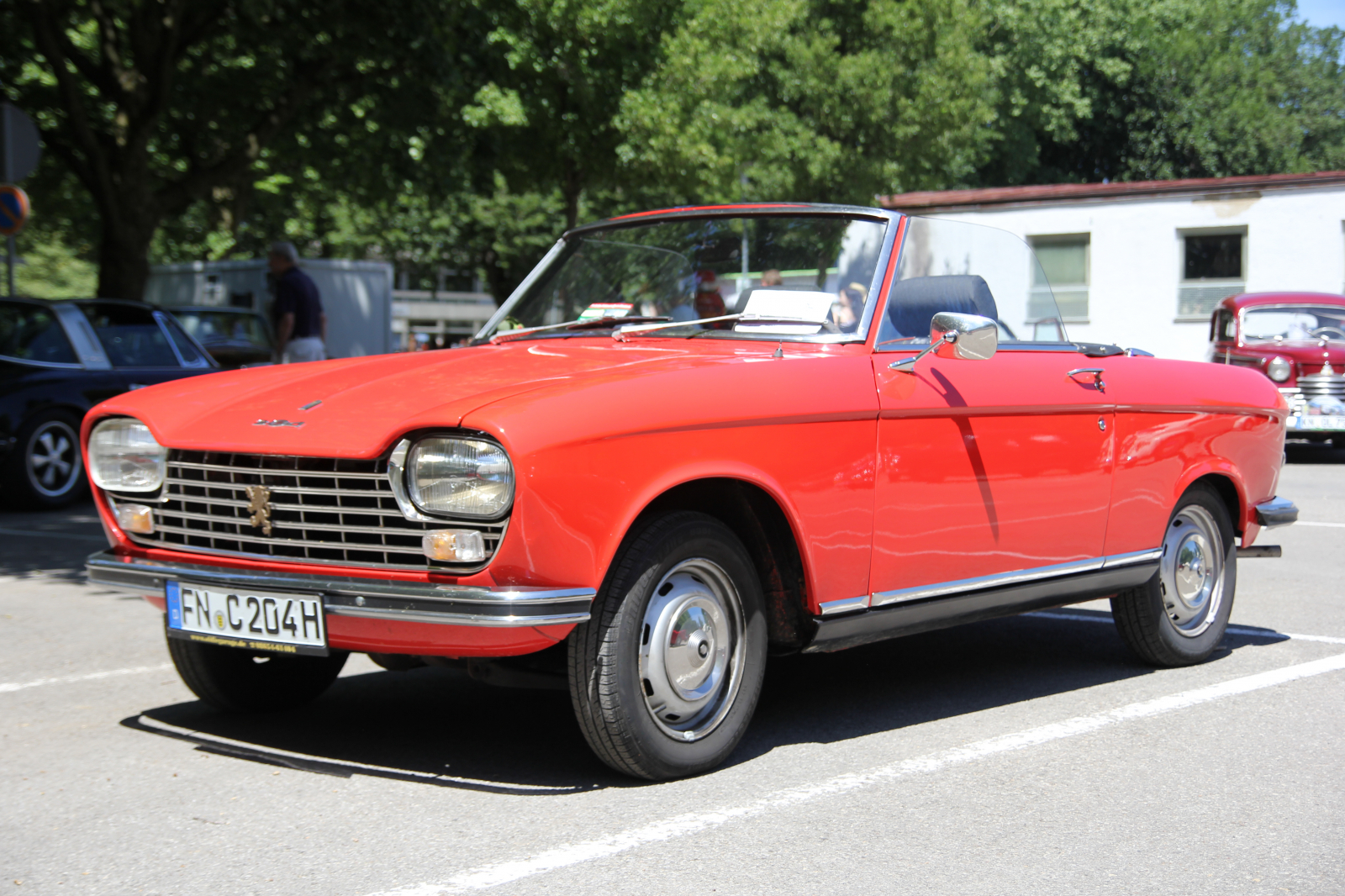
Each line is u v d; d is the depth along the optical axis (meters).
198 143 19.48
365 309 22.86
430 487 3.03
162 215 17.22
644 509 3.34
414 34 14.97
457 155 18.39
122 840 2.98
